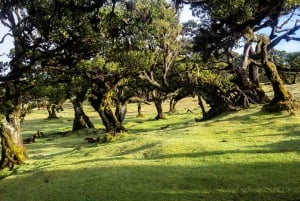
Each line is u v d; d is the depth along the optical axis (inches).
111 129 1456.7
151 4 1220.5
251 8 417.7
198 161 806.5
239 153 828.0
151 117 2768.2
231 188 625.3
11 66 644.1
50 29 593.3
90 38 654.5
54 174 882.1
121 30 783.1
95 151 1143.0
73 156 1144.8
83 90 1524.4
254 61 1653.5
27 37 626.2
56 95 1625.2
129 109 3821.4
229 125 1203.9
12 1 536.1
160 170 772.6
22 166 1132.5
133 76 1544.0
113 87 1498.5
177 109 3420.3
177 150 913.5
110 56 1288.1
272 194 581.9
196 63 1644.9
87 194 684.1
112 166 853.2
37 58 644.1
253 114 1289.4
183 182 679.1
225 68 1663.4
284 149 819.4
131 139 1300.4
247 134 1029.8
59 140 1892.2
